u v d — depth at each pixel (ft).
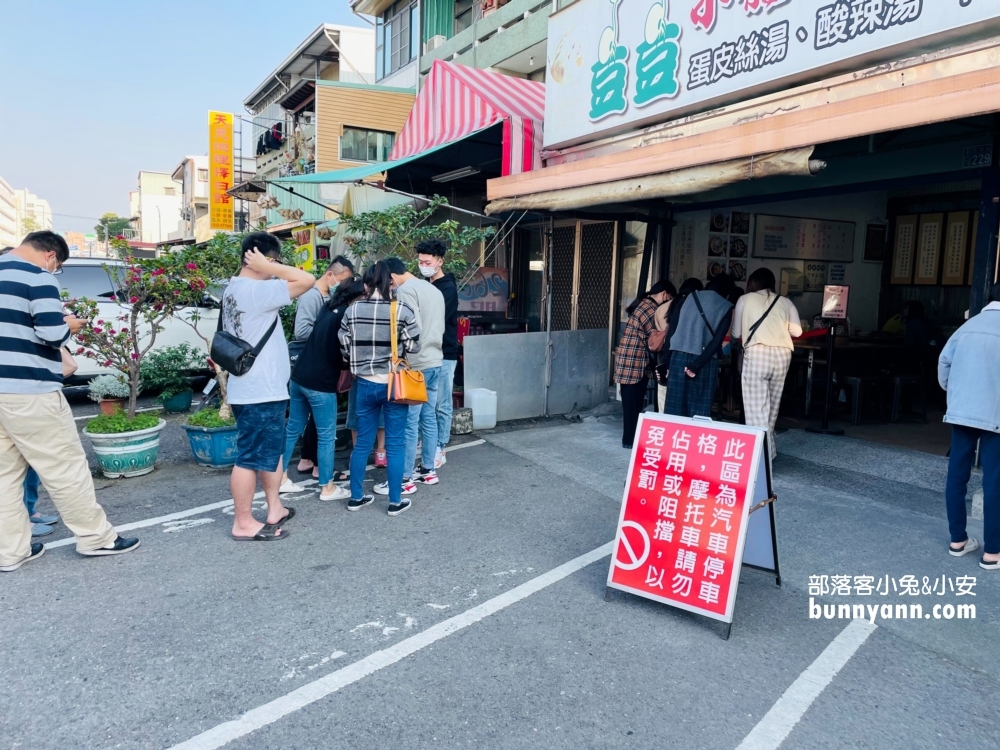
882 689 9.84
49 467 13.05
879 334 31.07
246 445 14.38
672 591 11.72
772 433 19.93
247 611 11.82
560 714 9.22
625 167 19.63
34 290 12.51
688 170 17.72
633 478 12.38
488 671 10.18
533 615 11.86
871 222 33.24
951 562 13.84
